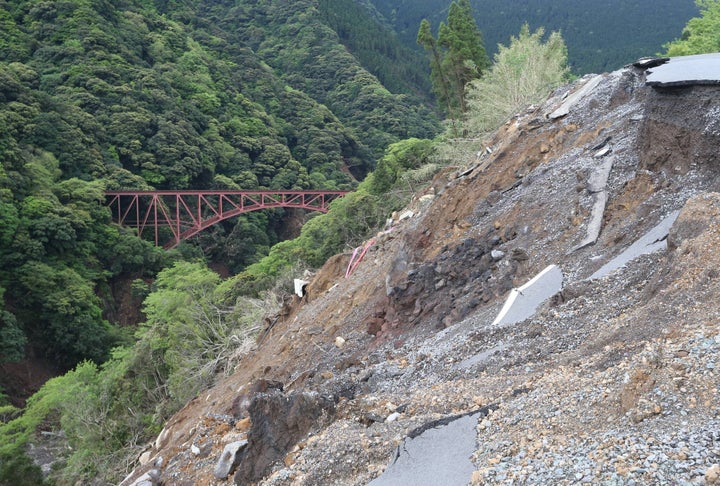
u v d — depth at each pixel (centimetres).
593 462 378
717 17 2142
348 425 619
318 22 11575
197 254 5419
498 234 979
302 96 9281
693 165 775
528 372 599
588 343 588
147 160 5928
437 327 880
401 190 2891
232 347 1834
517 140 1207
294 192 5822
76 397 1934
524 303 758
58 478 1834
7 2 7250
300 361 1074
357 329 1051
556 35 2784
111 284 4588
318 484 534
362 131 9006
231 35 10606
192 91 7619
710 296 522
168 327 2080
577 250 812
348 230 2773
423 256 1071
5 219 3941
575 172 974
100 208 4831
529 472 396
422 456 487
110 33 7356
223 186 6425
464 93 3619
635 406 421
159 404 1819
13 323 3450
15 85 5300
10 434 2220
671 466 350
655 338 509
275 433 672
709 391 406
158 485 841
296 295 1534
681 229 625
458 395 596
